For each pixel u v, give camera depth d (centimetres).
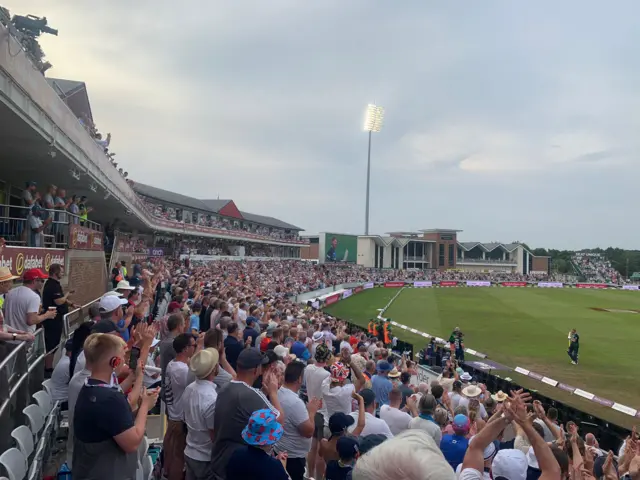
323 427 693
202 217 6856
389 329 2441
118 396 366
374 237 10562
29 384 585
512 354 2494
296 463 537
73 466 362
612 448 1055
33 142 1223
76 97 2512
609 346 2762
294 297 4278
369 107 9469
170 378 564
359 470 231
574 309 4875
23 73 970
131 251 3106
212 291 1631
